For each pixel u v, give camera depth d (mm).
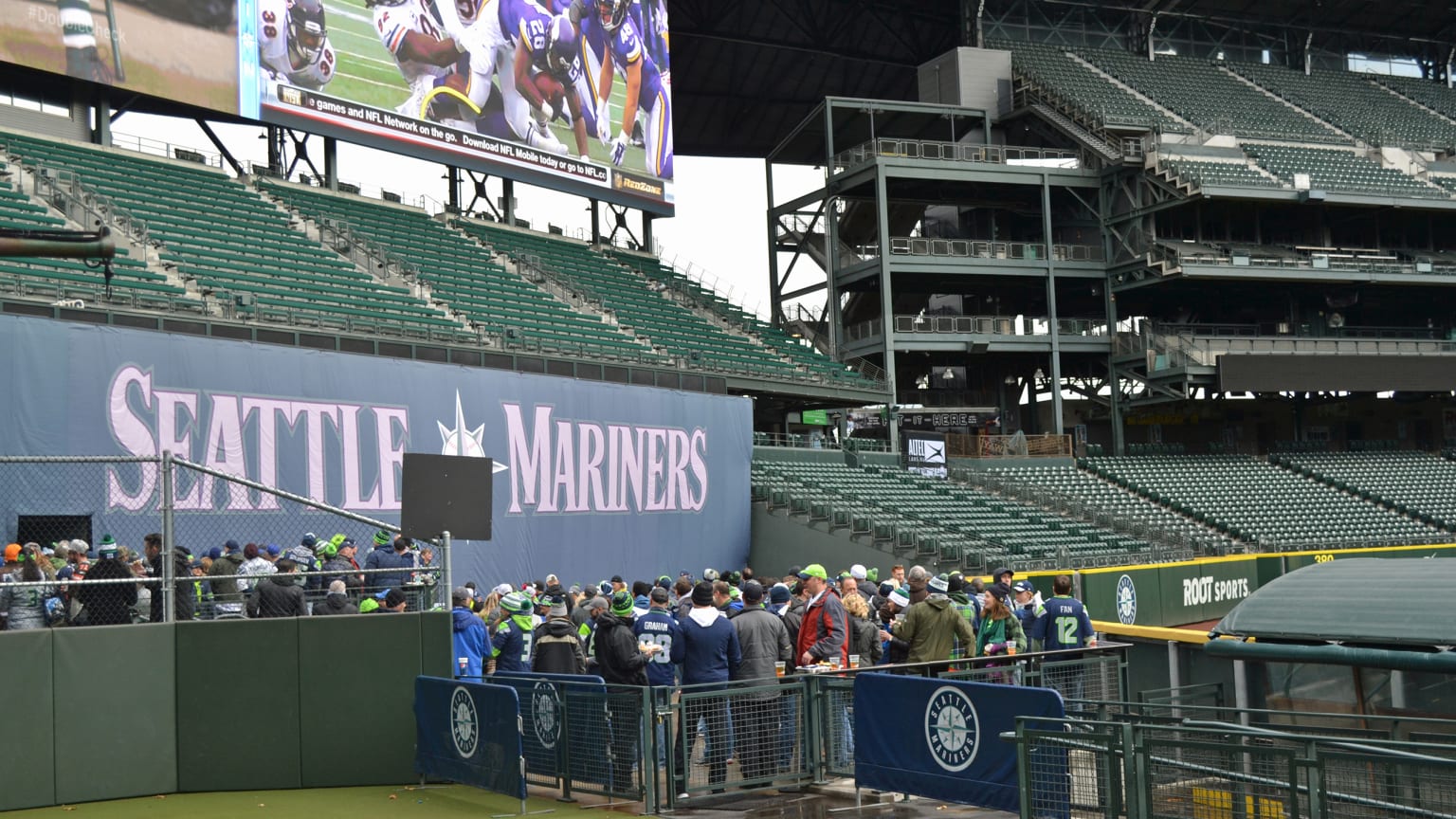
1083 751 7863
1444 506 36562
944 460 33562
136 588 10664
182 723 10508
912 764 9000
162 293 19312
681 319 31656
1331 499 36406
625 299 31078
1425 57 48125
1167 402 37125
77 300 17422
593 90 32094
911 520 27734
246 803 9977
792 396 31969
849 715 10203
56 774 9922
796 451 31281
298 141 27406
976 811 9273
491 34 29453
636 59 33531
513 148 29703
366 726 10695
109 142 24141
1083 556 26484
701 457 26781
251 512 18219
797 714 10203
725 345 31422
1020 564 25281
